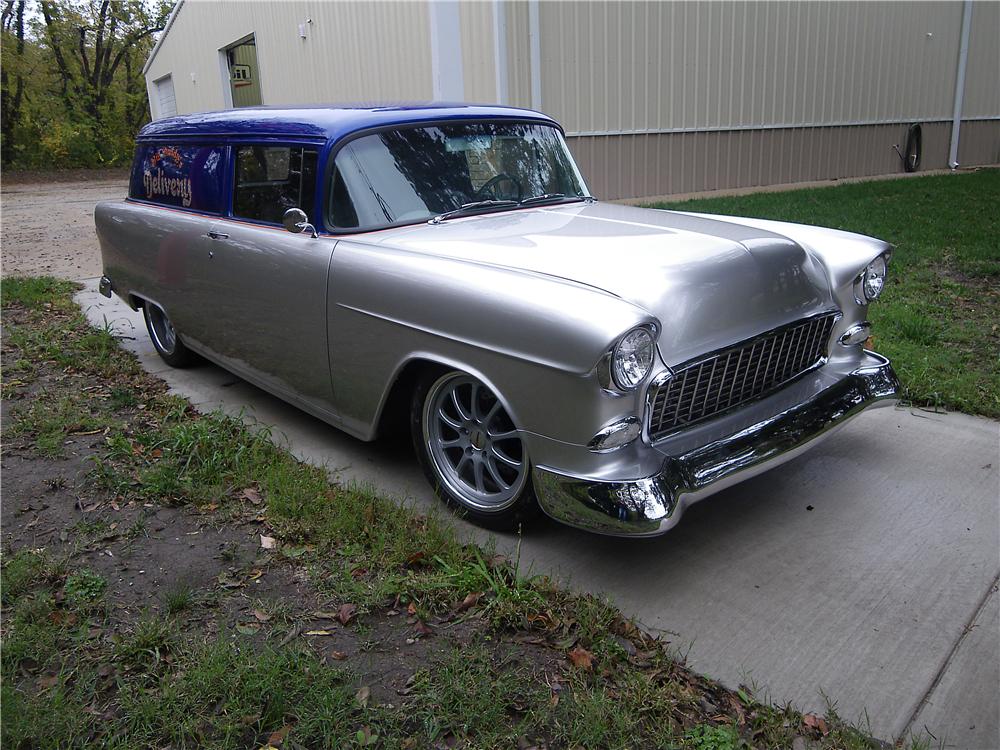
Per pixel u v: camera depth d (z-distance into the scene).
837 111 15.50
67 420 4.26
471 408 3.12
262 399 4.79
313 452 3.99
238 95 16.80
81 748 2.06
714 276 2.88
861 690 2.31
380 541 2.98
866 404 3.30
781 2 13.69
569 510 2.67
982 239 8.49
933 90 17.61
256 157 3.94
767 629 2.59
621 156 12.31
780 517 3.29
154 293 5.03
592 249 3.04
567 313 2.55
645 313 2.51
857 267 3.38
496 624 2.54
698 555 3.02
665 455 2.66
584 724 2.11
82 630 2.52
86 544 3.06
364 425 3.55
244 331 4.14
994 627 2.57
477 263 2.98
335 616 2.61
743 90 13.69
